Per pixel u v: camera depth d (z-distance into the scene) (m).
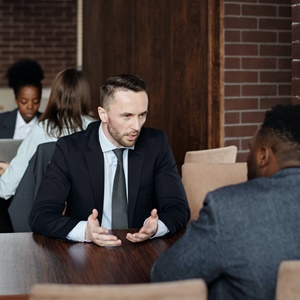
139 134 2.66
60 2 8.12
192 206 2.87
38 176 3.05
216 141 4.63
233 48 4.61
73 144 2.58
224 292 1.66
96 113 7.29
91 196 2.54
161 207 2.59
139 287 1.33
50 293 1.31
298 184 1.67
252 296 1.60
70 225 2.32
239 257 1.58
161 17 5.36
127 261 2.10
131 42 6.11
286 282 1.48
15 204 3.10
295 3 3.57
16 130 4.60
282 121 1.72
